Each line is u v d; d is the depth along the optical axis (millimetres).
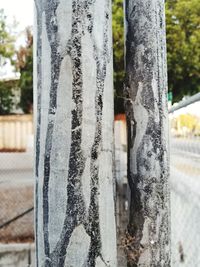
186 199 3014
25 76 15875
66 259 1104
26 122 16406
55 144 1119
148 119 1370
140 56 1374
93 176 1121
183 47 12766
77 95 1116
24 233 5789
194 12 12688
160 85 1380
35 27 1179
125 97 1413
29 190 7527
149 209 1366
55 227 1113
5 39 16438
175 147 3609
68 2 1118
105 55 1156
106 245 1136
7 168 12000
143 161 1377
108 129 1157
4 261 5375
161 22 1392
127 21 1414
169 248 1396
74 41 1116
